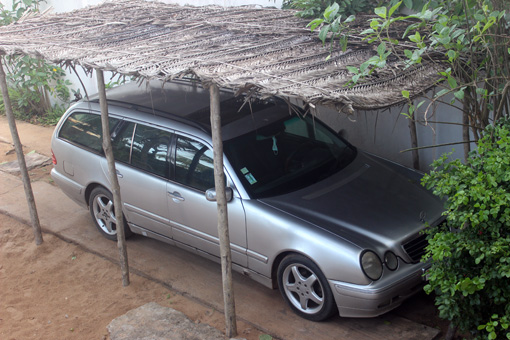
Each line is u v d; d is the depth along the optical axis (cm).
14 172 885
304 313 477
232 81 387
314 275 455
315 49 496
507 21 459
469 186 373
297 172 530
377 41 502
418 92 420
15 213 736
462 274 373
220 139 420
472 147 643
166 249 628
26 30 650
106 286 571
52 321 521
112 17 675
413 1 612
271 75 409
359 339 450
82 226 692
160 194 559
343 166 554
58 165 672
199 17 640
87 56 495
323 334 460
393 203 495
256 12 666
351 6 643
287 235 461
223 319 501
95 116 636
